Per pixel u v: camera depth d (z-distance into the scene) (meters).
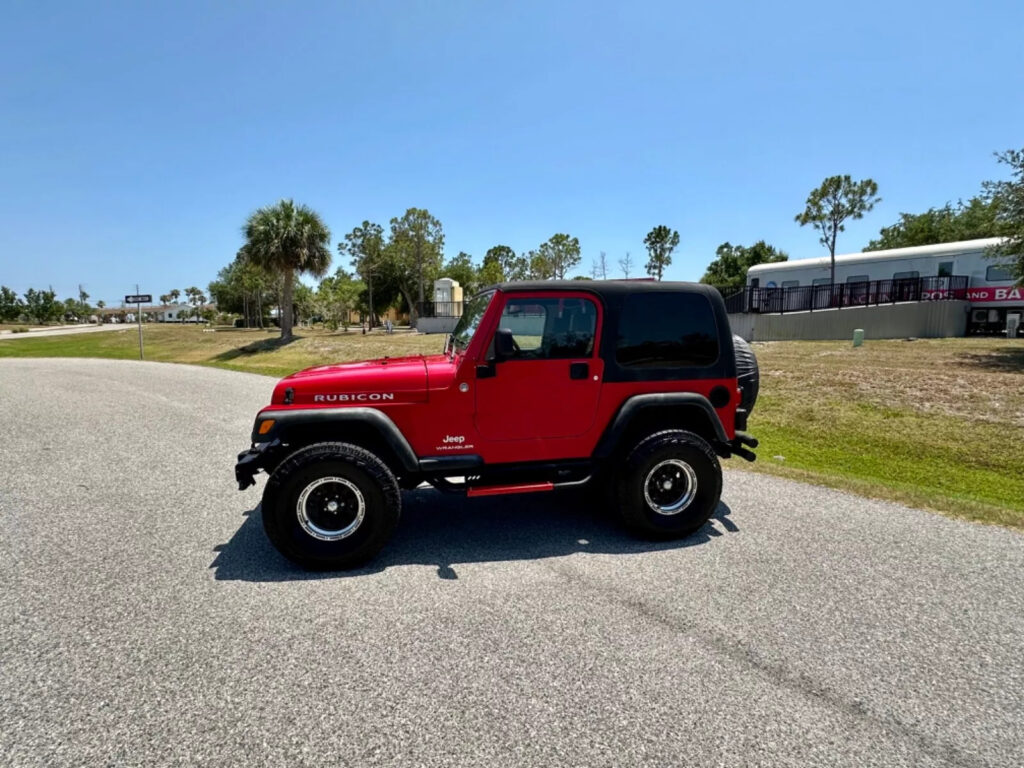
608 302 3.84
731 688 2.35
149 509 4.67
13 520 4.39
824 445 8.00
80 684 2.38
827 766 1.94
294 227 25.20
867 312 20.84
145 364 18.38
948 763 1.96
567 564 3.58
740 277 50.22
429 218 48.31
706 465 3.90
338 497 3.48
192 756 1.97
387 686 2.37
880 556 3.67
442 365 3.82
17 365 18.17
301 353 22.95
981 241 19.89
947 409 9.17
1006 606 3.03
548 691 2.33
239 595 3.18
